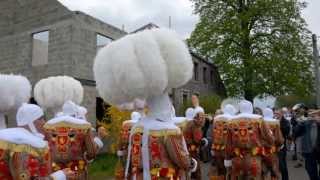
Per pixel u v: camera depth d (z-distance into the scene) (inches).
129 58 126.4
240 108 249.1
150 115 135.0
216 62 1179.9
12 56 733.3
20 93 125.7
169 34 133.7
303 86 1128.2
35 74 696.4
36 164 116.9
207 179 397.1
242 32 1144.8
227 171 256.4
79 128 191.3
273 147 256.2
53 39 677.3
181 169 133.2
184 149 132.2
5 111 125.9
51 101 205.5
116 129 503.2
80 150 191.3
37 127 125.2
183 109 805.9
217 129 295.3
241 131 241.1
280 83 1127.0
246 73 1129.4
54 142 187.5
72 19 659.4
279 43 1154.7
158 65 126.3
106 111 538.9
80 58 665.6
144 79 126.8
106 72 131.9
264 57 1152.2
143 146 131.9
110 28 728.3
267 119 291.7
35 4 709.9
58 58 667.4
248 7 1170.0
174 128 131.8
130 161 139.5
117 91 132.6
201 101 786.8
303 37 1168.2
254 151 239.8
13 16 738.2
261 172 244.2
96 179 402.9
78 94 214.8
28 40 714.8
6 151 113.7
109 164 490.6
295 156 557.0
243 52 1150.3
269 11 1152.8
